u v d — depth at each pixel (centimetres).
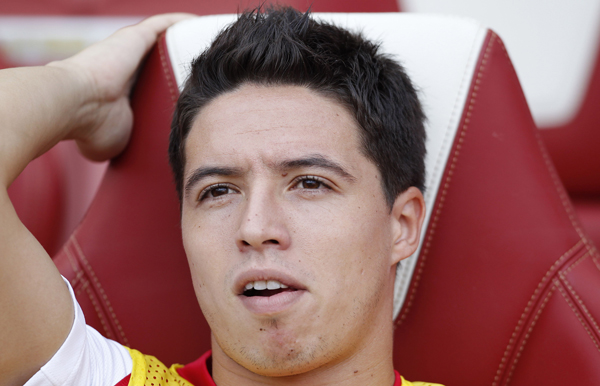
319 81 148
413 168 169
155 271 189
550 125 338
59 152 296
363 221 142
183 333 188
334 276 137
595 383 162
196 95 155
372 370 152
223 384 156
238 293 138
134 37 194
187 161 153
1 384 126
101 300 186
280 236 134
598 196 335
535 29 361
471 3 368
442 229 182
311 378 148
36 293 126
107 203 191
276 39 151
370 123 150
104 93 179
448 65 183
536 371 172
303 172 139
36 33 304
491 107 182
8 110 139
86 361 136
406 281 182
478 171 181
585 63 344
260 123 143
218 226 142
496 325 176
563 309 171
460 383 179
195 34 192
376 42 179
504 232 177
